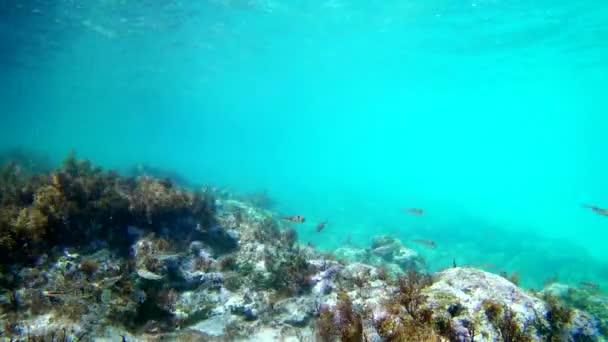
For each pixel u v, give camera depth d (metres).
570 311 4.39
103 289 5.52
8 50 29.23
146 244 6.99
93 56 33.38
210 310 6.06
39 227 6.30
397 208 32.16
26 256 6.00
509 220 32.06
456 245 20.75
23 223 6.20
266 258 7.36
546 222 32.97
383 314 4.23
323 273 6.93
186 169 51.06
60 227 6.65
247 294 6.41
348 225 23.25
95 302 5.27
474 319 3.88
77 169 9.66
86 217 7.05
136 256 6.63
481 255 18.98
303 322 5.86
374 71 40.75
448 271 5.12
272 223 11.70
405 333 3.74
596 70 34.59
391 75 42.47
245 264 7.32
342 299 5.41
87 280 5.74
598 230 30.36
